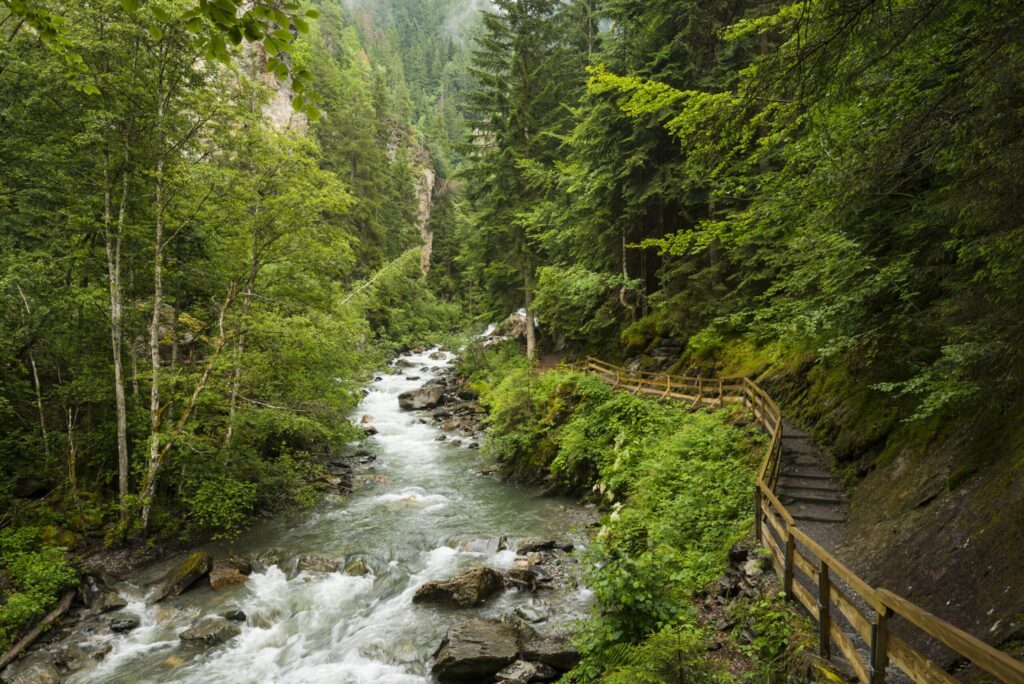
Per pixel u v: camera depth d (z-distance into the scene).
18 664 8.84
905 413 9.56
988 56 4.27
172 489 14.84
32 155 12.25
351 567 12.15
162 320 16.81
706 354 19.72
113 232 13.20
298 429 15.57
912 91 5.65
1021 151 4.59
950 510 6.59
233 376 14.50
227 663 8.98
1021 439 6.21
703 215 21.66
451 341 35.78
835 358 12.95
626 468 14.37
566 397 19.69
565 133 27.58
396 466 20.47
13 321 12.48
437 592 10.60
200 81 13.13
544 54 26.86
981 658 2.91
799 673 5.28
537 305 25.56
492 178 27.11
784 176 8.28
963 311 6.63
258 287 16.02
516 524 14.67
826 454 11.51
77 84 3.88
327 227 16.23
